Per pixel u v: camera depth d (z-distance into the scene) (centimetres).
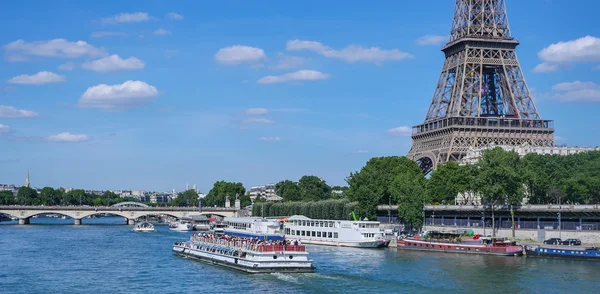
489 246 19912
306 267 16262
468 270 16412
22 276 16250
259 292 13712
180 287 14475
